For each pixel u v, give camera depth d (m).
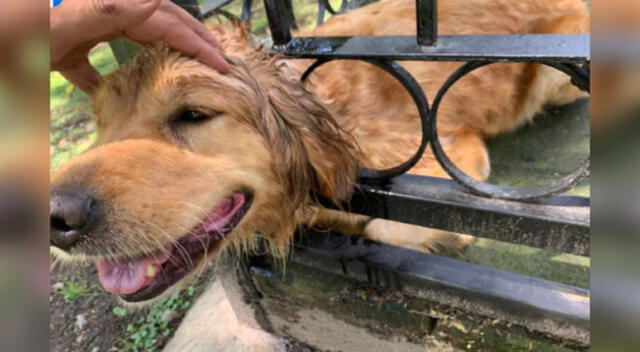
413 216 0.32
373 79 0.42
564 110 0.59
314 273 0.38
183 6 0.34
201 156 0.30
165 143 0.30
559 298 0.30
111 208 0.27
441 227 0.31
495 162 0.54
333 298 0.39
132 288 0.30
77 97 0.88
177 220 0.28
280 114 0.33
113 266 0.30
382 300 0.36
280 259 0.39
